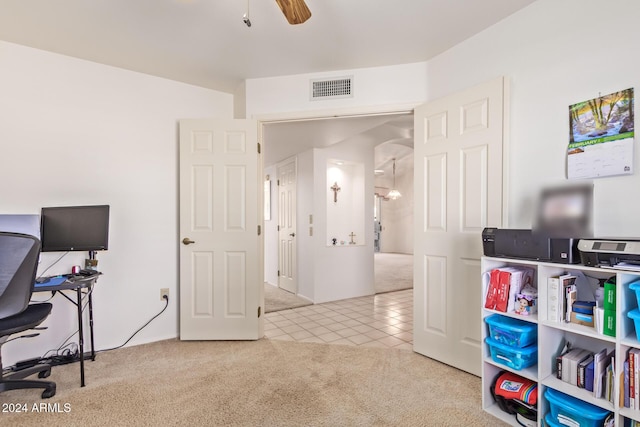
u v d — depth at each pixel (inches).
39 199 93.1
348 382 81.1
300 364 91.8
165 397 74.0
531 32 76.3
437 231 94.7
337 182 198.2
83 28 83.5
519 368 64.9
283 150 176.6
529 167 76.6
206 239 111.7
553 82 72.5
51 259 95.0
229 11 77.0
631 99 61.0
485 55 86.0
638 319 49.6
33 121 92.7
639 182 60.1
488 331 71.6
